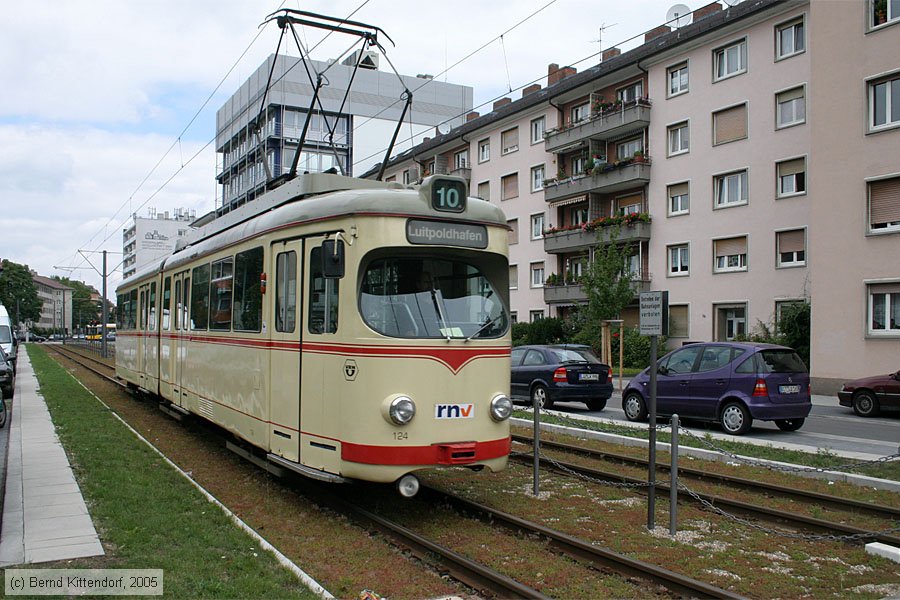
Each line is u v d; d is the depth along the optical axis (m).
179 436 13.05
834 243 23.00
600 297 29.94
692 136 32.78
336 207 7.62
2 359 19.61
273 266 8.75
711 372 13.74
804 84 28.22
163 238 113.50
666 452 11.50
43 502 7.64
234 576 5.48
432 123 68.19
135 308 18.30
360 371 7.12
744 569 6.11
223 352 10.43
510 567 6.10
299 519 7.57
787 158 28.78
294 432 8.07
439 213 7.59
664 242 34.12
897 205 21.75
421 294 7.51
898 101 21.84
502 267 8.08
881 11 22.19
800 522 7.38
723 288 31.34
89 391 21.31
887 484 8.83
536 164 42.59
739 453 10.88
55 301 160.50
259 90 61.03
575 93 39.41
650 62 34.56
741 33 30.50
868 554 6.50
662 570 5.79
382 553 6.43
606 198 38.31
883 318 21.98
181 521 6.92
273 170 58.66
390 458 6.99
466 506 7.90
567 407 18.97
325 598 5.11
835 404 20.66
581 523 7.52
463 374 7.41
